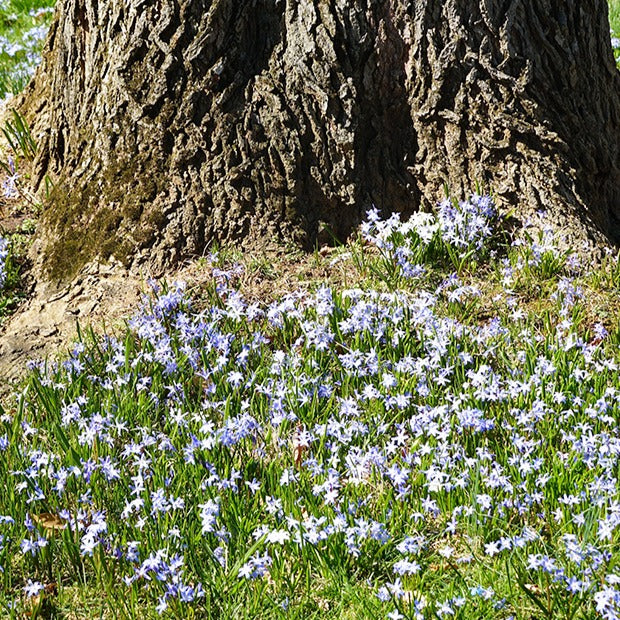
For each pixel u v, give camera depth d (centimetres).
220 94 625
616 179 725
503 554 415
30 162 761
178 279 616
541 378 514
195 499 445
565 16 672
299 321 566
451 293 588
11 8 1377
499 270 632
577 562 399
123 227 632
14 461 470
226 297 602
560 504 436
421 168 659
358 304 550
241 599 404
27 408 531
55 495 454
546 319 574
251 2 626
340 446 481
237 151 629
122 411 501
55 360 573
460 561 419
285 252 632
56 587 424
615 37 1152
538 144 664
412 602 384
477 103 654
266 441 491
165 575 403
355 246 643
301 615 400
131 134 636
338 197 644
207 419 505
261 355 551
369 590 409
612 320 594
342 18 626
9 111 834
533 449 462
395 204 660
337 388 534
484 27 648
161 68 627
